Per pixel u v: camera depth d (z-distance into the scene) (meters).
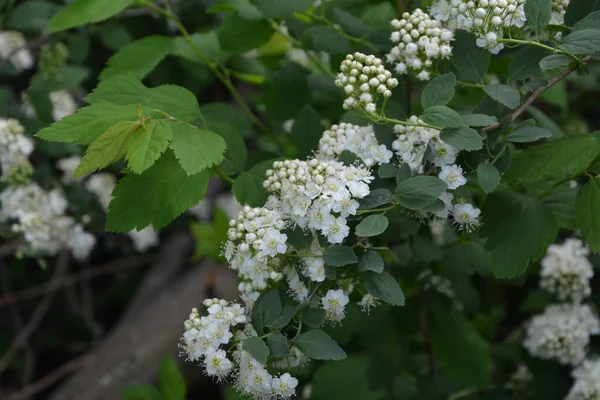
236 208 1.10
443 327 0.80
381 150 0.65
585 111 1.07
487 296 0.90
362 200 0.63
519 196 0.69
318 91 0.82
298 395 0.83
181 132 0.64
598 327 0.78
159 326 1.06
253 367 0.62
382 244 0.72
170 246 1.28
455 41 0.67
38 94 0.90
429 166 0.65
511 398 0.81
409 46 0.67
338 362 0.84
